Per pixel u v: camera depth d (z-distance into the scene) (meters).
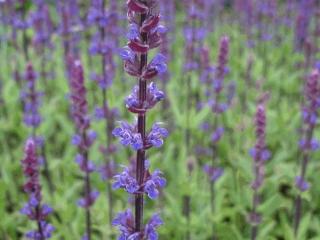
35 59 0.84
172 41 0.89
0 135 0.69
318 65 0.64
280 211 0.60
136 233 0.29
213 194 0.53
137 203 0.29
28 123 0.58
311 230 0.57
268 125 0.68
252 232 0.48
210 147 0.69
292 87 0.81
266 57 0.87
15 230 0.56
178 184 0.55
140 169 0.28
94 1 0.53
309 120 0.48
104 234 0.52
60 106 0.78
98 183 0.59
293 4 0.97
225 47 0.54
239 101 0.78
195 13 0.63
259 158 0.46
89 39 0.90
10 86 0.72
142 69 0.26
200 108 0.71
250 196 0.53
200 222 0.52
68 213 0.52
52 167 0.61
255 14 0.91
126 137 0.27
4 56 0.86
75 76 0.44
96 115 0.54
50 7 1.09
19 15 0.70
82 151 0.46
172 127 0.72
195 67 0.64
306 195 0.49
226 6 1.25
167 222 0.53
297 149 0.67
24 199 0.60
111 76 0.60
